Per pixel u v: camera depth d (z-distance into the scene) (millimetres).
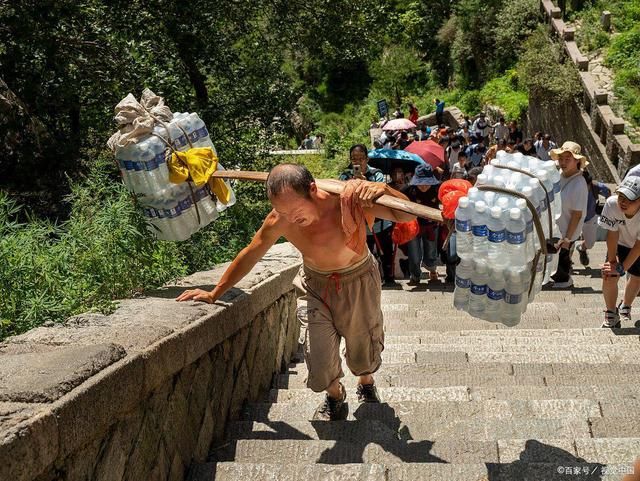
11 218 7918
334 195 4246
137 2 11570
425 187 10195
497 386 5438
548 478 3730
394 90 36938
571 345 6566
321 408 4820
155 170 4883
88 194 5078
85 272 4457
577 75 21266
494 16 31375
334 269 4461
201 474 3924
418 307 9203
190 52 12648
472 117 30812
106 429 3072
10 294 3859
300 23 15242
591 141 19656
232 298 4719
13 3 9234
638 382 5410
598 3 24812
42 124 9156
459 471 3818
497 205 3621
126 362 3172
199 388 4176
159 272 5156
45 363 2994
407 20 37094
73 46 10133
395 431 4578
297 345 6812
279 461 4215
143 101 5098
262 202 12617
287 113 14961
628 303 7223
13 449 2389
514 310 3721
